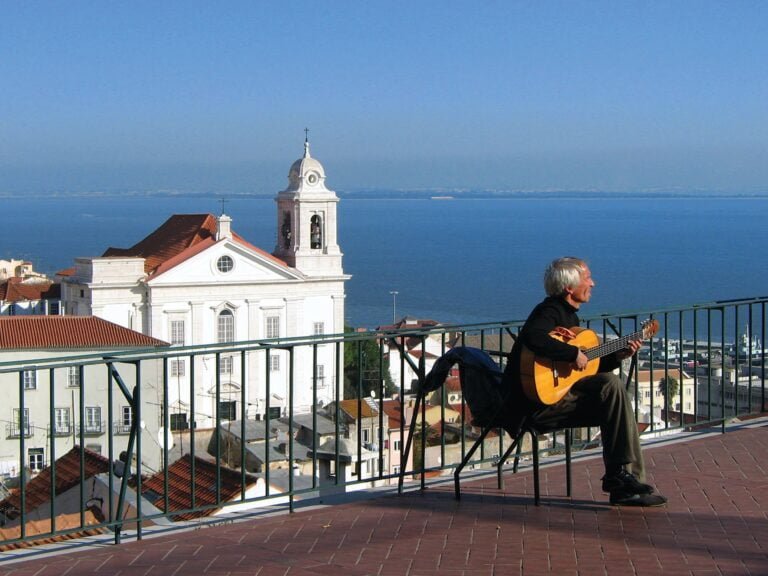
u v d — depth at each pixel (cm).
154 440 3269
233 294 7731
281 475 1706
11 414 3544
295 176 8169
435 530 771
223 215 7738
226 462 2553
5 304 8544
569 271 805
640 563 687
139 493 772
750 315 1153
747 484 880
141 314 7600
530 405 815
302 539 756
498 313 13288
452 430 2034
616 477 815
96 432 3494
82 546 762
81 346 4834
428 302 14625
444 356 854
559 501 841
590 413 819
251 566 697
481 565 689
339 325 8119
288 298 7912
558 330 792
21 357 4712
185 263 7581
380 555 715
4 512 1588
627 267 18362
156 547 744
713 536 742
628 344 817
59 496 1532
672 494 853
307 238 8081
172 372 6731
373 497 884
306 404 6919
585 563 689
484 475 945
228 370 6875
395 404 2169
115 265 7550
